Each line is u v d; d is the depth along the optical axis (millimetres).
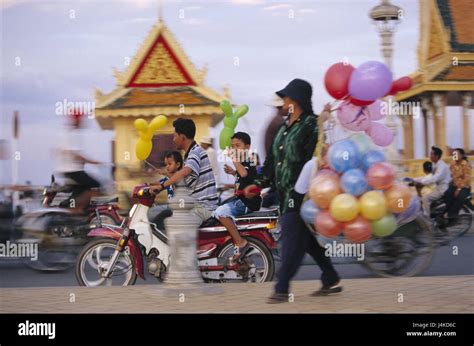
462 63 17312
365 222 7375
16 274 10977
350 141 7453
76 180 11312
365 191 7355
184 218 8320
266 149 11203
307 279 10117
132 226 8781
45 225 11164
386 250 9672
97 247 8922
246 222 8961
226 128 9602
